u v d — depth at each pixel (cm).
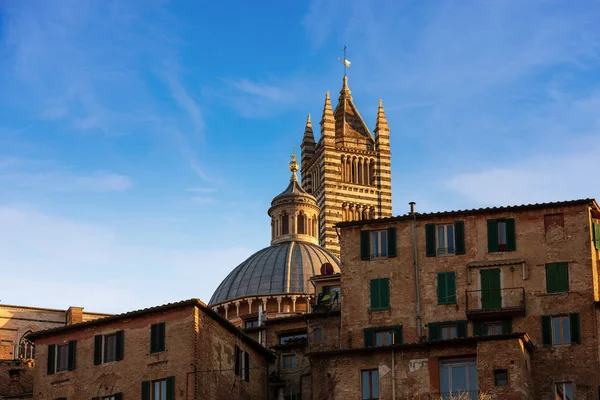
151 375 8762
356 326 9250
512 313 8906
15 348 13325
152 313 8950
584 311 8800
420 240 9344
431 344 8369
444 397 8231
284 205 16750
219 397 8938
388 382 8400
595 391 8544
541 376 8681
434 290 9181
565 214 9112
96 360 9044
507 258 9112
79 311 13562
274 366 10138
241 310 14712
